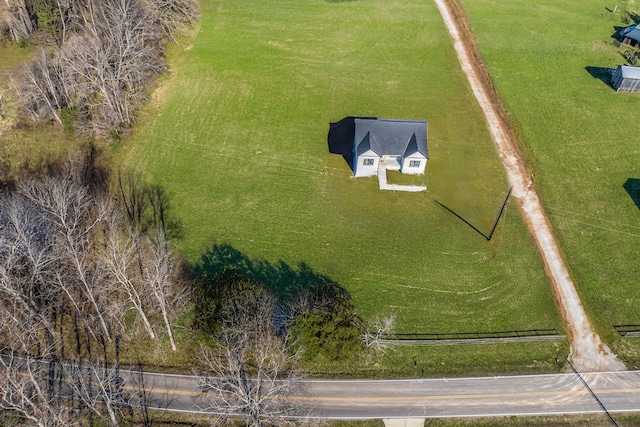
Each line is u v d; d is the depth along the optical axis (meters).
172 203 57.12
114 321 47.00
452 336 46.56
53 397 41.16
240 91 71.69
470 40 82.06
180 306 46.56
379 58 78.38
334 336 42.31
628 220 56.28
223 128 66.19
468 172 61.28
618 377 44.12
